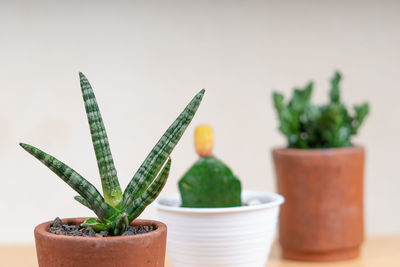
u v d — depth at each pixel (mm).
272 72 878
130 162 871
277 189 678
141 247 433
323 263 658
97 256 427
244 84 877
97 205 449
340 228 655
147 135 872
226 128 880
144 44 867
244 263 549
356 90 883
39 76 864
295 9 876
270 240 562
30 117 867
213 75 875
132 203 455
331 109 663
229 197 562
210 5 871
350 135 692
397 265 644
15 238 883
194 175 563
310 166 651
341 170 653
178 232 551
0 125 865
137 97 869
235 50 875
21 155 875
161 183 444
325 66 880
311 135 686
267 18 874
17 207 882
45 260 437
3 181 876
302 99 689
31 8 857
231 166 883
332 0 876
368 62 882
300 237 659
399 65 884
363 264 650
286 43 877
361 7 877
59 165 442
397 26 879
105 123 864
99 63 865
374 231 906
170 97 872
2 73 858
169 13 867
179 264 562
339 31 878
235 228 539
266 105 882
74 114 871
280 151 667
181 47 871
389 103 889
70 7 861
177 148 881
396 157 899
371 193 903
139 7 866
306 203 656
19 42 858
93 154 875
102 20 863
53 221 469
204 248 544
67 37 862
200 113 876
